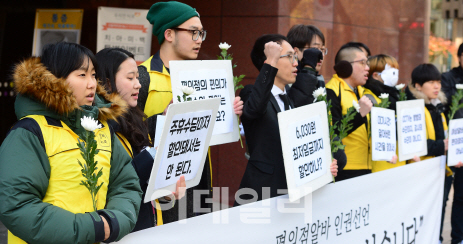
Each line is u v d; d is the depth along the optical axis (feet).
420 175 18.31
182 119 10.13
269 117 13.69
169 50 13.87
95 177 8.25
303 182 12.73
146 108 13.12
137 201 9.41
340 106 17.70
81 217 8.04
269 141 13.62
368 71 19.86
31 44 34.37
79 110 8.69
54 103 8.18
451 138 20.72
